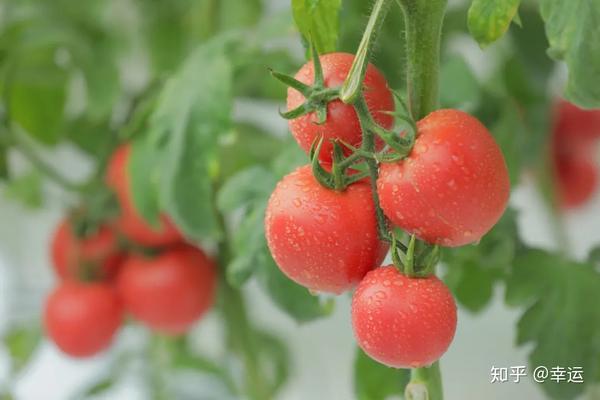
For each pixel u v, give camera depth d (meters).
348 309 1.78
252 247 0.96
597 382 0.96
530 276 0.98
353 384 1.01
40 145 1.42
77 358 1.25
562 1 0.75
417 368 0.76
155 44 1.51
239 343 1.29
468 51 1.51
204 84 1.00
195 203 1.00
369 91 0.72
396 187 0.69
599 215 1.78
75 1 1.41
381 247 0.72
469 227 0.70
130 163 1.07
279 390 1.56
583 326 0.96
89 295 1.21
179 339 1.48
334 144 0.71
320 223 0.71
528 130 1.21
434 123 0.70
